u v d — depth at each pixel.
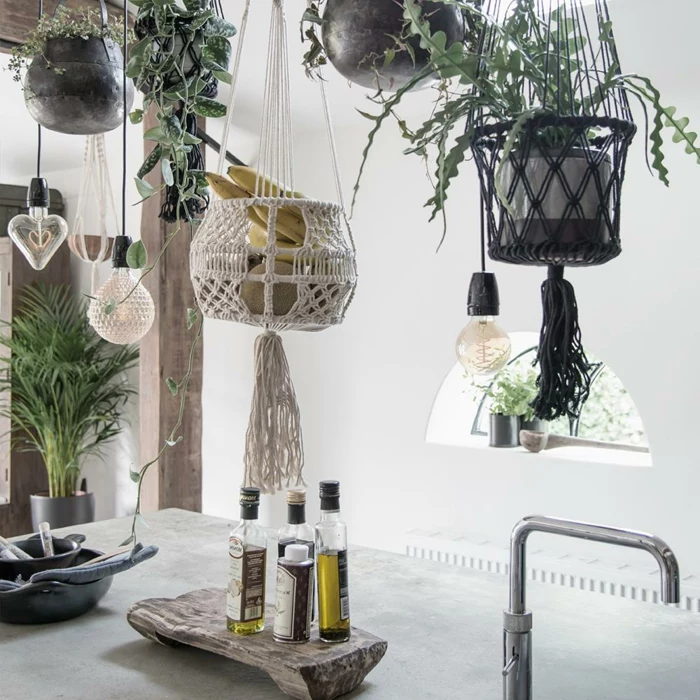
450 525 3.77
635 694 1.40
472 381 3.86
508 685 1.27
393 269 3.91
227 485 4.57
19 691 1.38
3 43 2.96
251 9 2.99
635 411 3.69
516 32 1.16
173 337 4.11
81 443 5.04
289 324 1.37
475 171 3.61
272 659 1.33
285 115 1.46
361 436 4.06
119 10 3.14
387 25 1.29
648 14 2.72
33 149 5.17
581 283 3.37
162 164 1.52
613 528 1.16
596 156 1.09
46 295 5.32
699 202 3.06
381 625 1.69
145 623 1.55
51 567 1.77
